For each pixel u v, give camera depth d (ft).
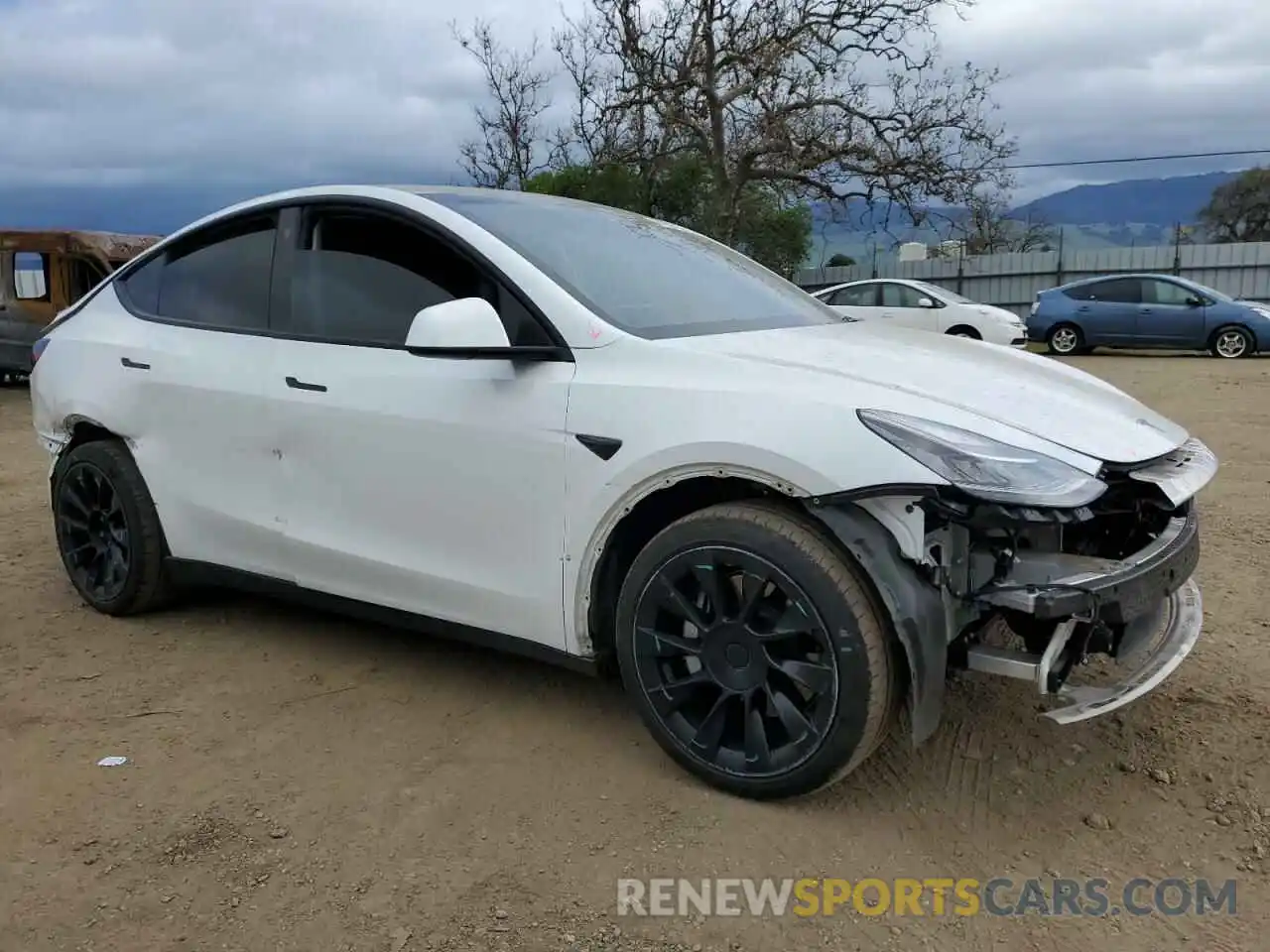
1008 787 9.45
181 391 12.57
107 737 10.50
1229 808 9.05
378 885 8.02
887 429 8.04
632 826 8.80
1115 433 8.86
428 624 10.94
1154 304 57.98
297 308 11.81
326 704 11.28
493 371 9.96
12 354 45.73
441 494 10.35
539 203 12.09
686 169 80.18
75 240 44.11
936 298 55.16
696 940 7.41
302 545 11.66
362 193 11.46
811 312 12.17
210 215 13.23
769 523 8.55
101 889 7.95
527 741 10.36
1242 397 37.24
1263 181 141.59
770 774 8.82
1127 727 10.55
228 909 7.72
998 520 7.85
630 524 9.54
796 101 78.33
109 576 13.88
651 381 9.14
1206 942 7.40
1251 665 12.00
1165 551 8.75
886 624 8.25
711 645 8.99
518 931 7.48
